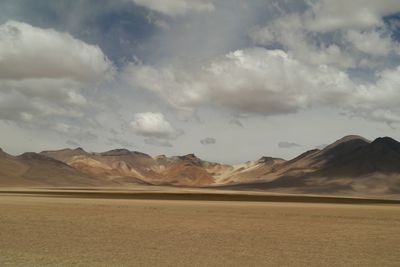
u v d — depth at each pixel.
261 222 48.62
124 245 31.20
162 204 81.19
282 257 27.62
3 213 54.06
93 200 93.12
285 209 71.44
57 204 74.44
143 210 63.56
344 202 110.31
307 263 25.97
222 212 62.25
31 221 45.56
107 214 55.69
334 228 43.75
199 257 27.22
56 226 41.69
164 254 28.00
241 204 86.56
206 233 38.47
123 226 42.62
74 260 25.62
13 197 103.50
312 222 49.53
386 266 25.69
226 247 31.09
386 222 50.81
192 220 49.62
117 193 141.00
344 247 31.97
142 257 26.88
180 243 32.59
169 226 43.28
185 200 104.19
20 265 24.16
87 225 42.94
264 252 29.30
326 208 76.94
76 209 63.22
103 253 27.95
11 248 29.38
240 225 45.09
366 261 26.94
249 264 25.44
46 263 24.70
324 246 32.28
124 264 24.84
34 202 80.00
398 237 37.69
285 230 41.44
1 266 23.88
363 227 45.09
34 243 31.50
